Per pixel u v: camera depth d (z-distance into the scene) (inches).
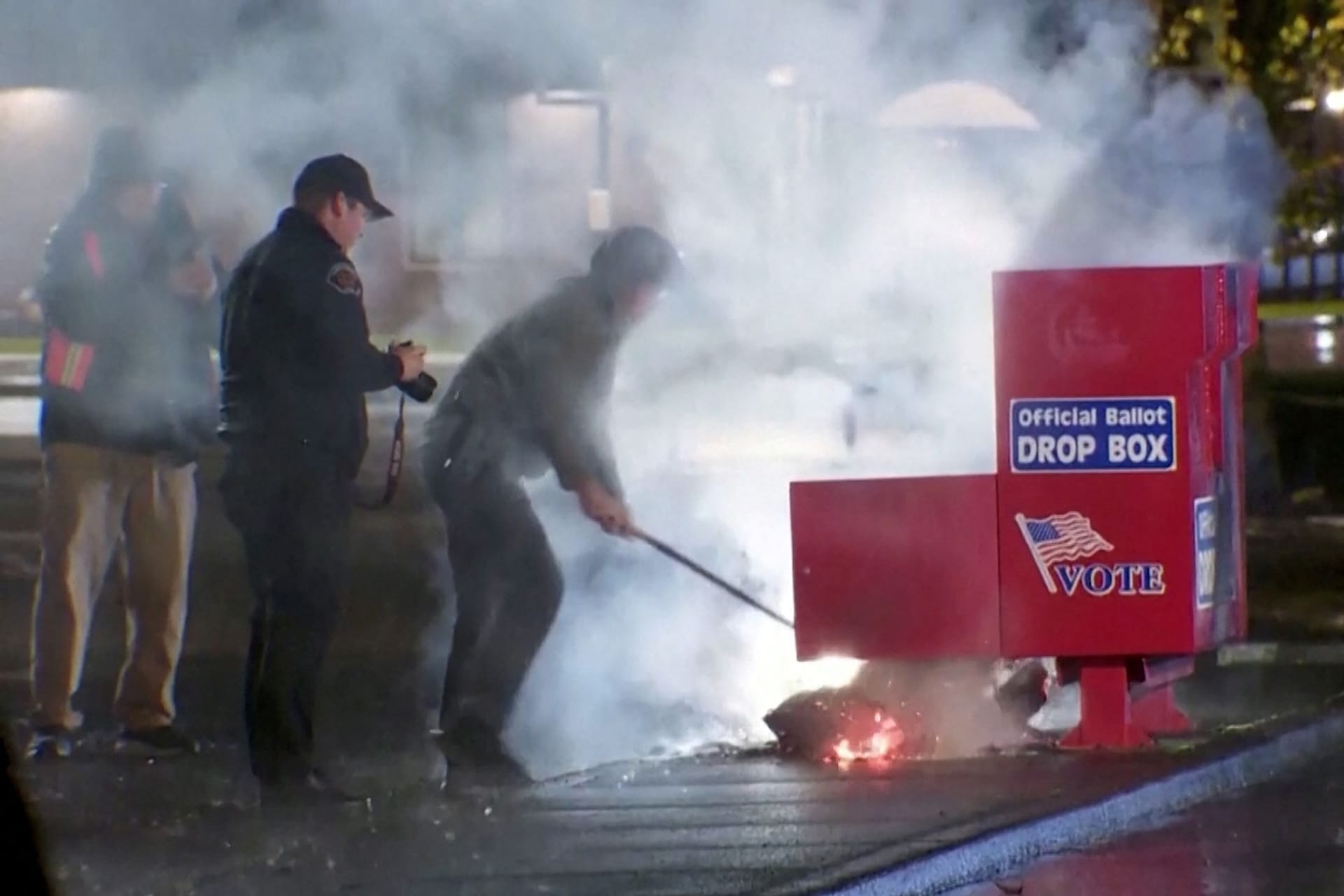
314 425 838.5
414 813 832.9
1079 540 922.1
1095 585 922.7
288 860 757.9
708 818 816.3
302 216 846.5
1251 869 795.4
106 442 942.4
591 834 791.7
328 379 839.7
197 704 1075.3
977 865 775.1
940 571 927.0
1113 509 919.7
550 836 788.6
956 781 879.1
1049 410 919.0
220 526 1760.6
